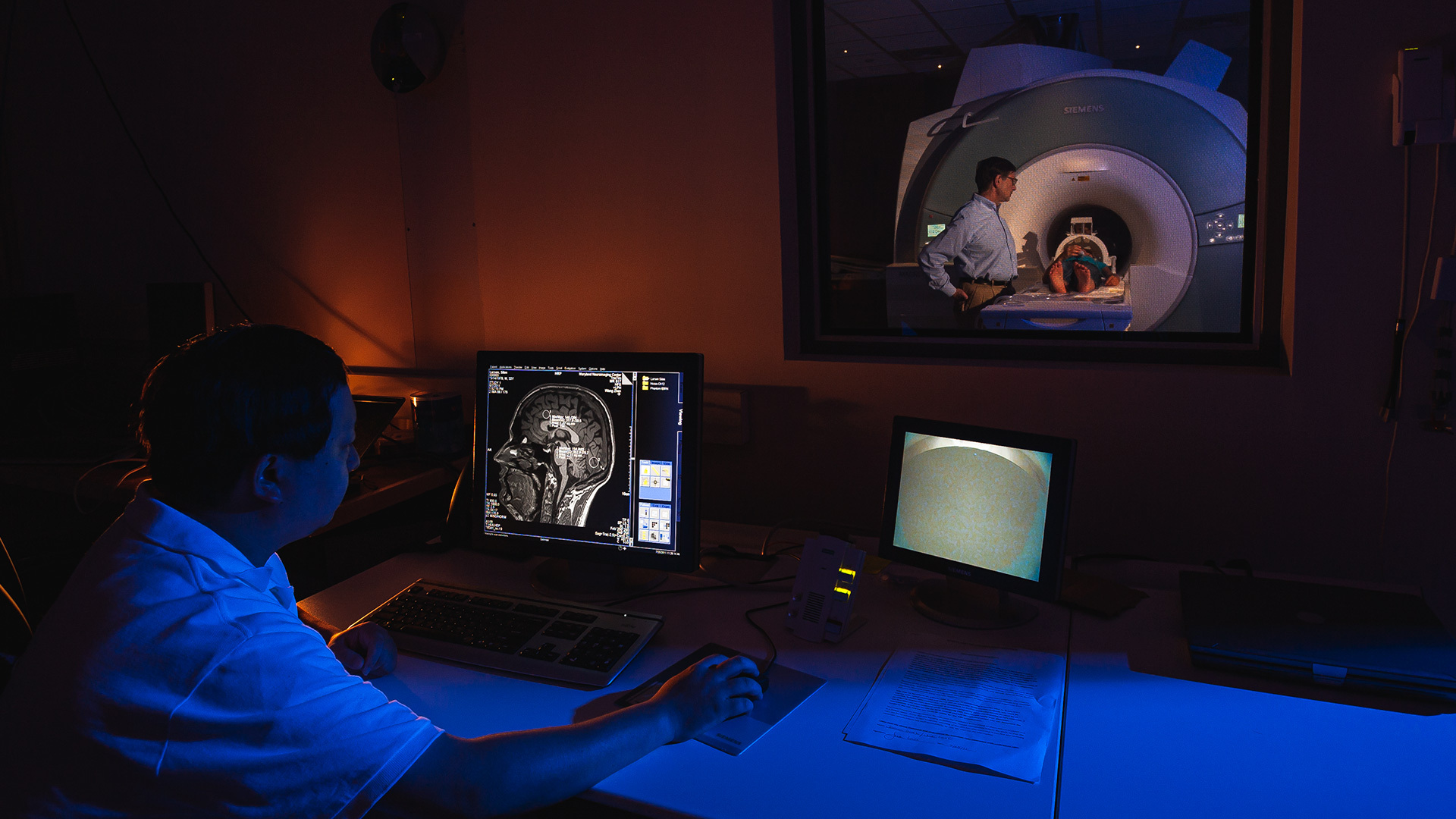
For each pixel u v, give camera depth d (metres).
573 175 2.12
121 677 0.77
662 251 2.06
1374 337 1.56
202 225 2.62
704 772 1.03
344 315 2.48
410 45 2.18
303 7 2.37
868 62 1.85
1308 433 1.63
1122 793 0.96
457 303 2.34
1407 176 1.49
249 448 0.83
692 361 1.46
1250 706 1.13
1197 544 1.74
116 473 2.02
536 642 1.30
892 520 1.52
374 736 0.84
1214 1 1.60
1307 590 1.37
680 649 1.33
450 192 2.29
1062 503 1.33
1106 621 1.39
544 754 0.92
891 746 1.06
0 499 2.68
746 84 1.91
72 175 2.78
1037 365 1.81
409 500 2.19
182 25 2.53
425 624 1.38
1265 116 1.60
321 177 2.43
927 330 1.92
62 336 2.57
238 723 0.78
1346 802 0.94
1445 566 1.59
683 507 1.47
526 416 1.58
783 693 1.20
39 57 2.74
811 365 1.97
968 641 1.34
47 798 0.78
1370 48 1.47
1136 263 1.74
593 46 2.04
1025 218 1.80
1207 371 1.69
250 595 0.86
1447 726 1.07
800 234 1.97
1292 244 1.60
